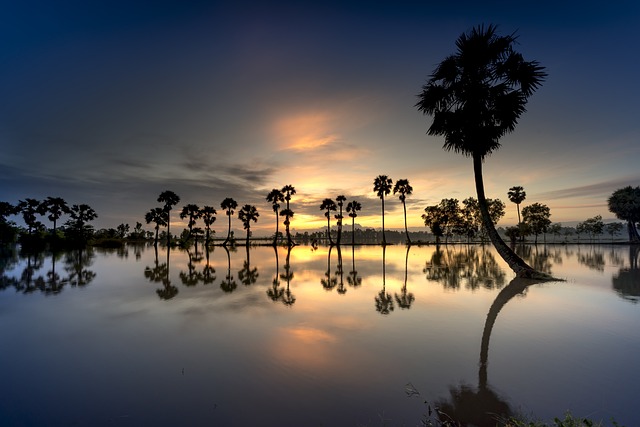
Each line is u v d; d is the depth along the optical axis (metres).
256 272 16.84
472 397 3.89
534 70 13.53
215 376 4.59
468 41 14.16
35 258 26.67
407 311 8.15
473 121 14.49
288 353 5.43
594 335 6.13
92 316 8.02
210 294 10.73
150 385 4.34
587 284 11.79
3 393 4.16
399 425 3.33
